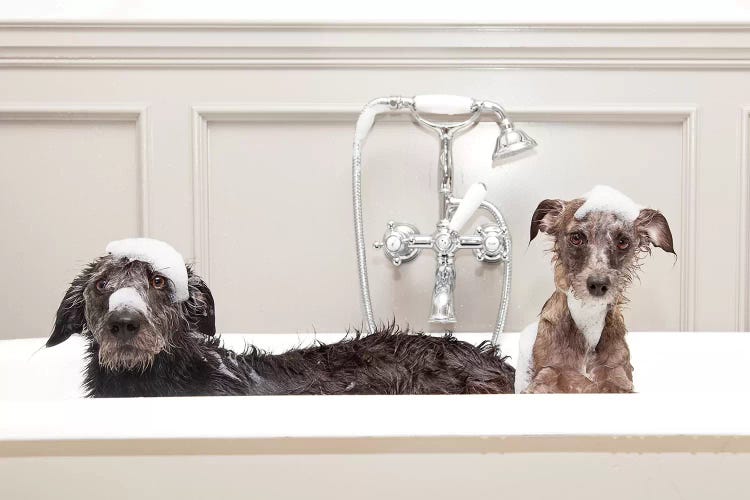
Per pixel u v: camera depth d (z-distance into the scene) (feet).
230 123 5.84
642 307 5.88
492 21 5.66
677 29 5.66
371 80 5.77
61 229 5.91
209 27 5.70
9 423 2.38
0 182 5.89
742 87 5.75
